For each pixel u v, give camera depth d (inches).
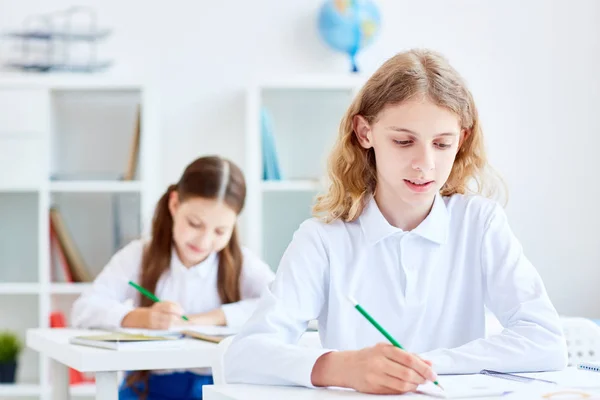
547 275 163.3
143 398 104.4
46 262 153.2
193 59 163.2
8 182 152.8
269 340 55.1
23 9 163.8
